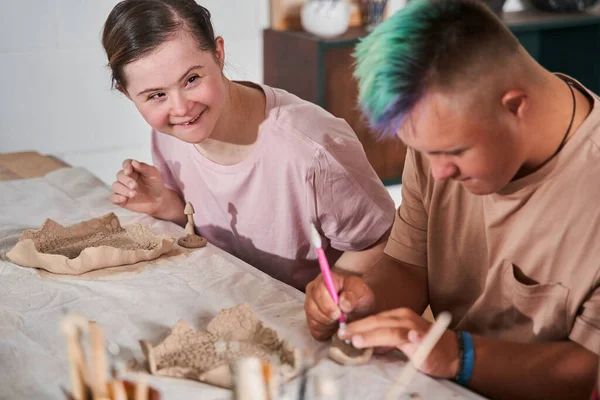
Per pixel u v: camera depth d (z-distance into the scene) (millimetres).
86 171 1831
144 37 1268
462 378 1003
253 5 3238
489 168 938
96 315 1165
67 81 2934
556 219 1031
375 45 922
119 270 1322
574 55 3887
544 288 1059
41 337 1108
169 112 1328
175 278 1285
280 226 1511
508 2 3787
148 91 1307
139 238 1428
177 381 982
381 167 3559
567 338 1056
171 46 1274
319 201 1436
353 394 951
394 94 895
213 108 1350
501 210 1089
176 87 1300
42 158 1949
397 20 919
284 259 1539
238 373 858
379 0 3367
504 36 930
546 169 1017
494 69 903
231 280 1274
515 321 1114
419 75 888
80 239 1432
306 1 3342
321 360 1032
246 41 3285
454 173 960
